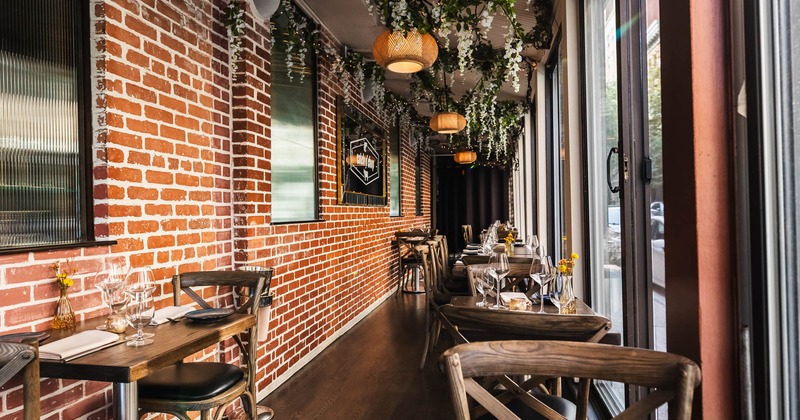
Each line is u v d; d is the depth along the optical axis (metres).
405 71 3.55
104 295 2.10
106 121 2.13
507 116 6.46
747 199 1.16
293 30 3.71
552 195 5.71
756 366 1.12
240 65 3.13
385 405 3.10
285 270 3.66
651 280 2.09
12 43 1.84
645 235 2.13
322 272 4.46
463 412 1.00
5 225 1.80
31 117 1.90
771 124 1.08
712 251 1.20
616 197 2.60
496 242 6.32
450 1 3.11
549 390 2.31
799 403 1.03
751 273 1.13
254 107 3.22
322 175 4.57
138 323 1.76
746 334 1.16
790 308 1.04
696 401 1.22
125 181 2.23
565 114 3.53
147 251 2.37
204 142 2.85
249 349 2.29
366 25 4.59
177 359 1.70
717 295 1.20
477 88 5.46
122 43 2.23
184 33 2.68
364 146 6.02
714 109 1.21
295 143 4.08
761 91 1.09
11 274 1.71
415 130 8.86
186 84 2.69
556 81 5.37
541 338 1.67
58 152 2.01
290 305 3.73
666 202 1.38
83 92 2.12
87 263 2.03
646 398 0.99
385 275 7.07
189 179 2.71
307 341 4.06
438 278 4.62
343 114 5.20
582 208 3.37
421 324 5.36
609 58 2.71
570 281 2.40
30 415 1.24
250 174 3.16
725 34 1.21
